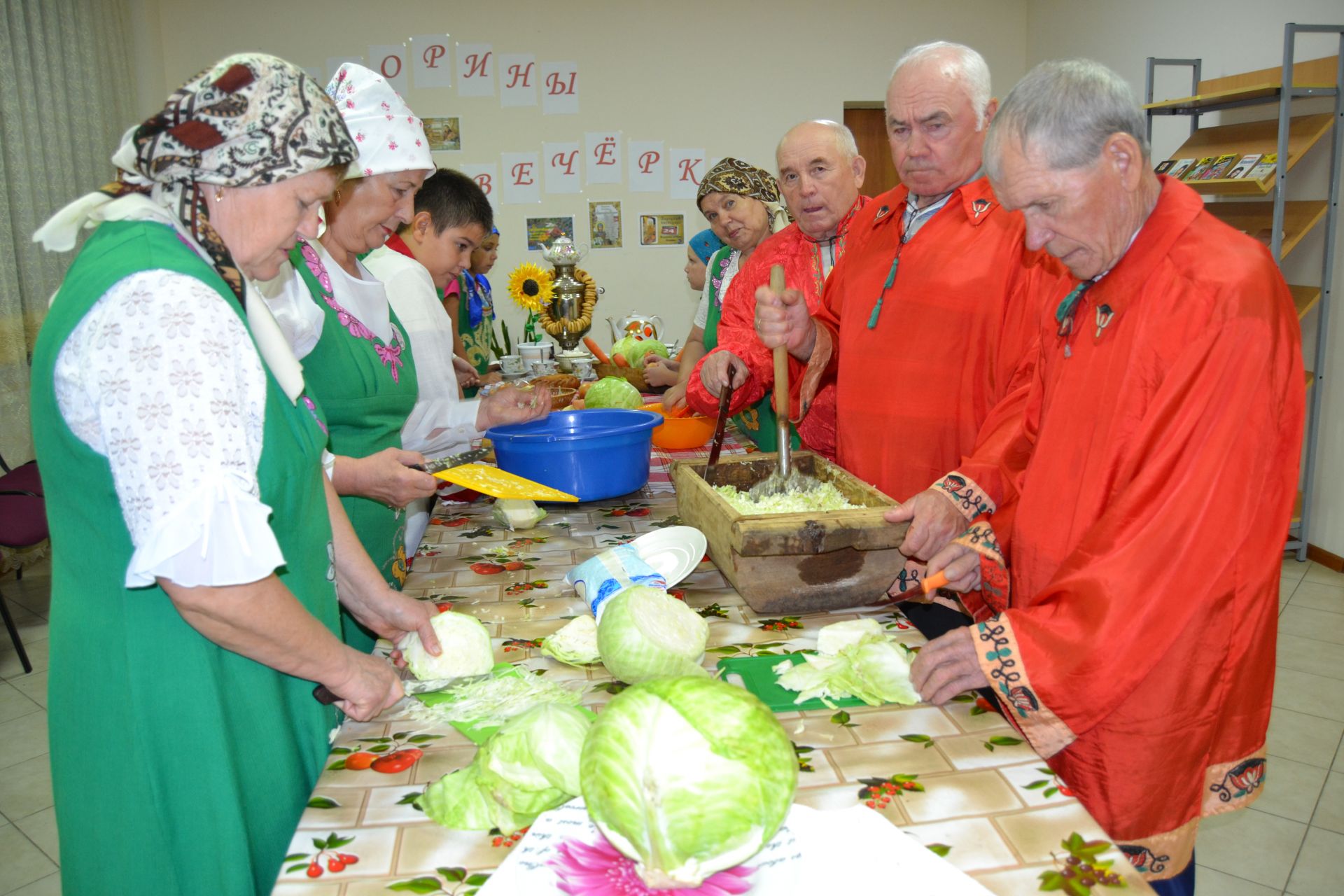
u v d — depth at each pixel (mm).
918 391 1726
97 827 947
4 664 3287
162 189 913
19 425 4273
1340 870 2086
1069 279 1328
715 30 5984
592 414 1942
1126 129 1033
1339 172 3660
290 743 1026
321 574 1075
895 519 1242
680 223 6195
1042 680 971
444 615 1119
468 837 790
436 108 5871
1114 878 711
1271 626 1056
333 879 738
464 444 1886
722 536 1291
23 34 4363
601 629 1048
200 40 5672
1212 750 1067
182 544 808
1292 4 4082
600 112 5984
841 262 1992
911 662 1036
